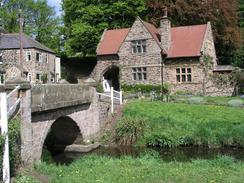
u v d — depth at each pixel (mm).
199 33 37500
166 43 37062
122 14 44438
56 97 16656
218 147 20047
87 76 46344
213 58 38844
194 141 20516
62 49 57438
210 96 35125
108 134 22719
